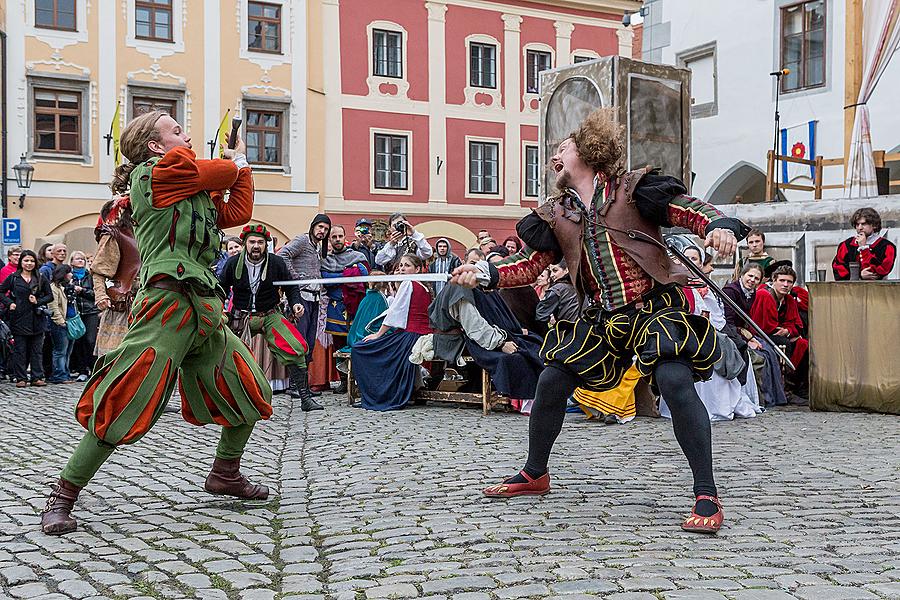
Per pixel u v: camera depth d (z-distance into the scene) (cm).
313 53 2978
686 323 441
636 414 888
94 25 2706
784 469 608
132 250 866
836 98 1942
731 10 2178
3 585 357
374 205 3069
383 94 3083
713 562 375
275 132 2945
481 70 3238
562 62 3356
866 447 712
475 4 3212
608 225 451
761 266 1095
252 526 454
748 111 2145
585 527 437
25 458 663
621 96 1241
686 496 513
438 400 974
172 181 445
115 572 373
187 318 452
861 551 396
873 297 940
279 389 1093
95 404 436
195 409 484
